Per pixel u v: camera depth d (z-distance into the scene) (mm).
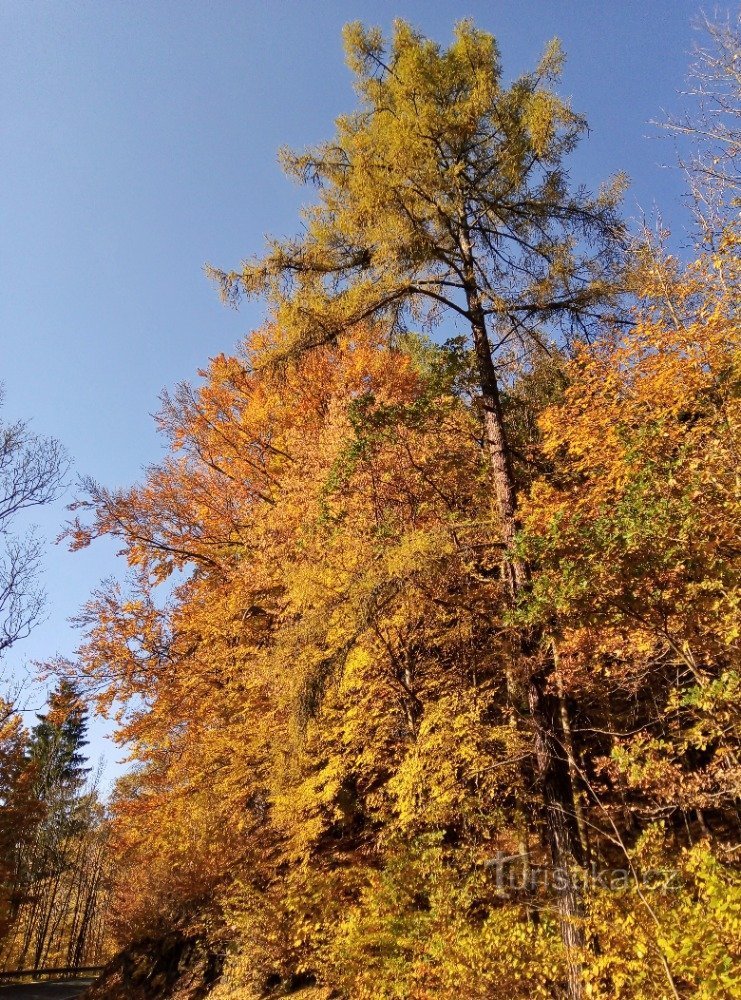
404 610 8531
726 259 7586
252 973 10711
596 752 8617
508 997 5859
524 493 9125
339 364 13414
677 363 7926
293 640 8719
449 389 8320
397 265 8609
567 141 8727
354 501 9289
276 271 8883
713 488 5746
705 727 6398
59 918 39219
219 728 12625
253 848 11711
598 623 5926
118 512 14977
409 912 7207
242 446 15812
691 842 7320
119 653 13445
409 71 8758
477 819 7816
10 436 12078
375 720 9023
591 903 5500
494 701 8430
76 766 39594
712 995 4148
